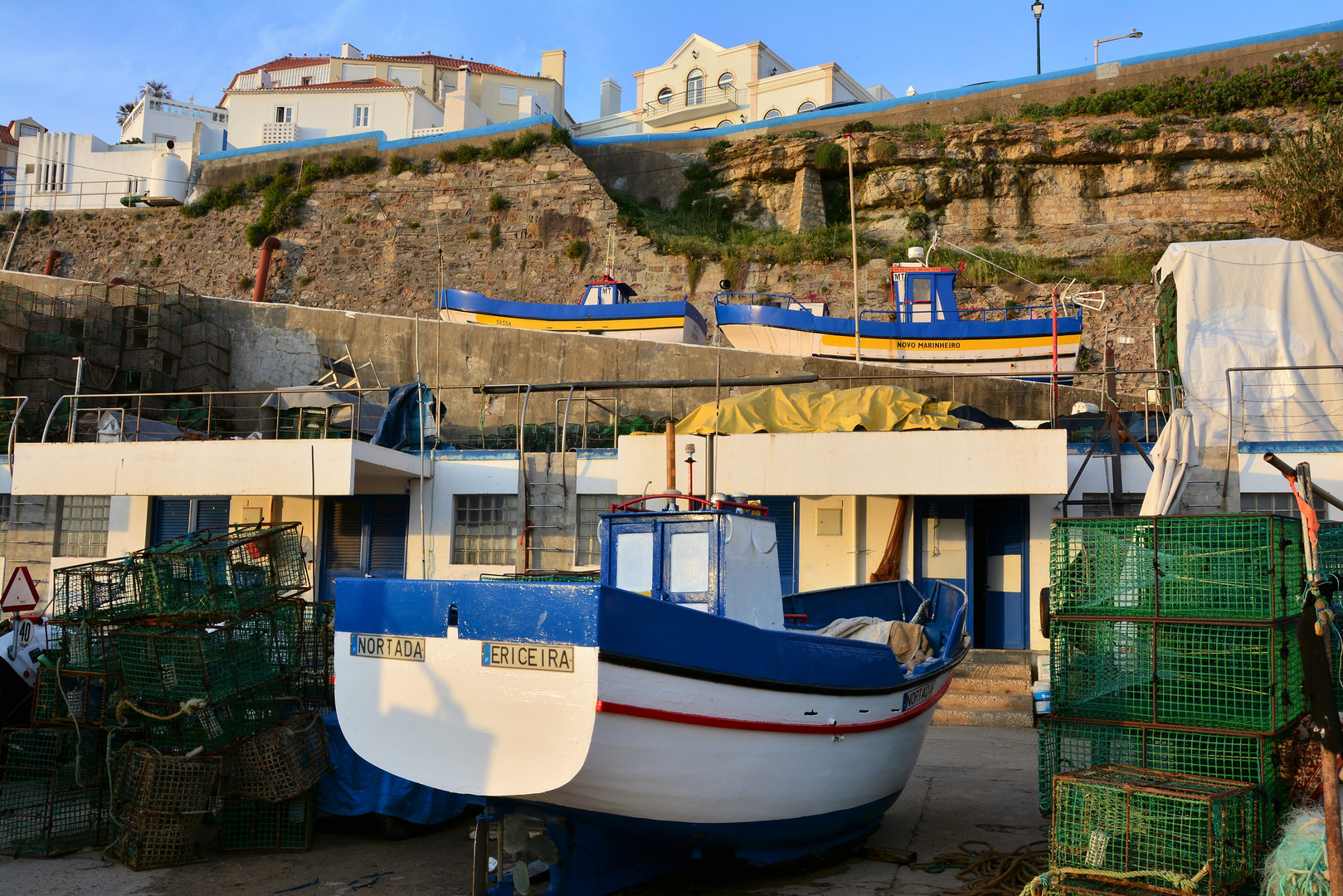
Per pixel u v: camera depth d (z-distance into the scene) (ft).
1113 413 47.75
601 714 18.15
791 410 50.01
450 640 19.61
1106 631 21.81
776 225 108.78
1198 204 96.27
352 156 114.52
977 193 101.91
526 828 20.24
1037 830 26.84
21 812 25.80
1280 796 20.10
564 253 104.47
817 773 22.45
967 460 45.83
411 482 55.06
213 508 57.77
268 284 109.70
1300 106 96.22
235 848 25.54
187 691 25.12
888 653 24.40
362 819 27.86
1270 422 48.19
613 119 162.91
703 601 22.95
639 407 67.15
